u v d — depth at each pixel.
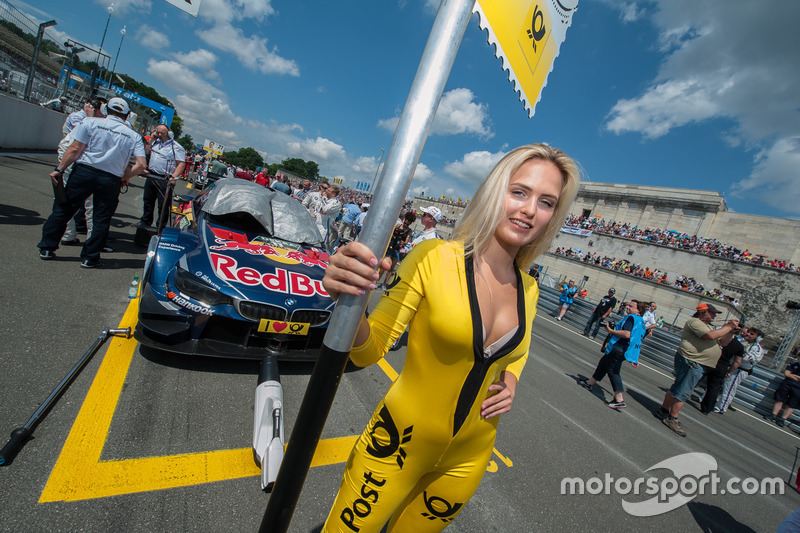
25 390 1.98
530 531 2.13
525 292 1.10
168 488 1.68
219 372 2.66
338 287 0.71
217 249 3.07
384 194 0.68
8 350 2.25
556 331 9.69
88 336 2.66
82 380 2.21
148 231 5.17
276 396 2.13
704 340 4.41
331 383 0.75
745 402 7.59
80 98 17.23
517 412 3.73
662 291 20.98
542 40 1.43
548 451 3.12
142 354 2.62
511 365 1.17
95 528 1.42
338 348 0.73
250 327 2.67
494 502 2.29
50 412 1.91
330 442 2.33
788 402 6.90
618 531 2.36
